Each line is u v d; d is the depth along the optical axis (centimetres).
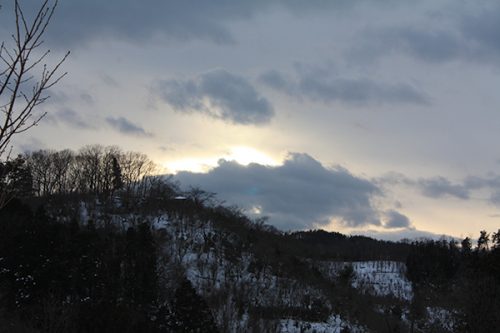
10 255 5725
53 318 4547
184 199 15775
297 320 10125
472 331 2352
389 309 9356
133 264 7069
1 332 4284
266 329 8650
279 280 12044
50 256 5941
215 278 11044
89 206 12925
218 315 8331
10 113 666
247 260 13088
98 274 6288
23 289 5531
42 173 13562
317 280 12606
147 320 5634
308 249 17800
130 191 15012
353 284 14638
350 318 10394
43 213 7219
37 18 691
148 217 13700
